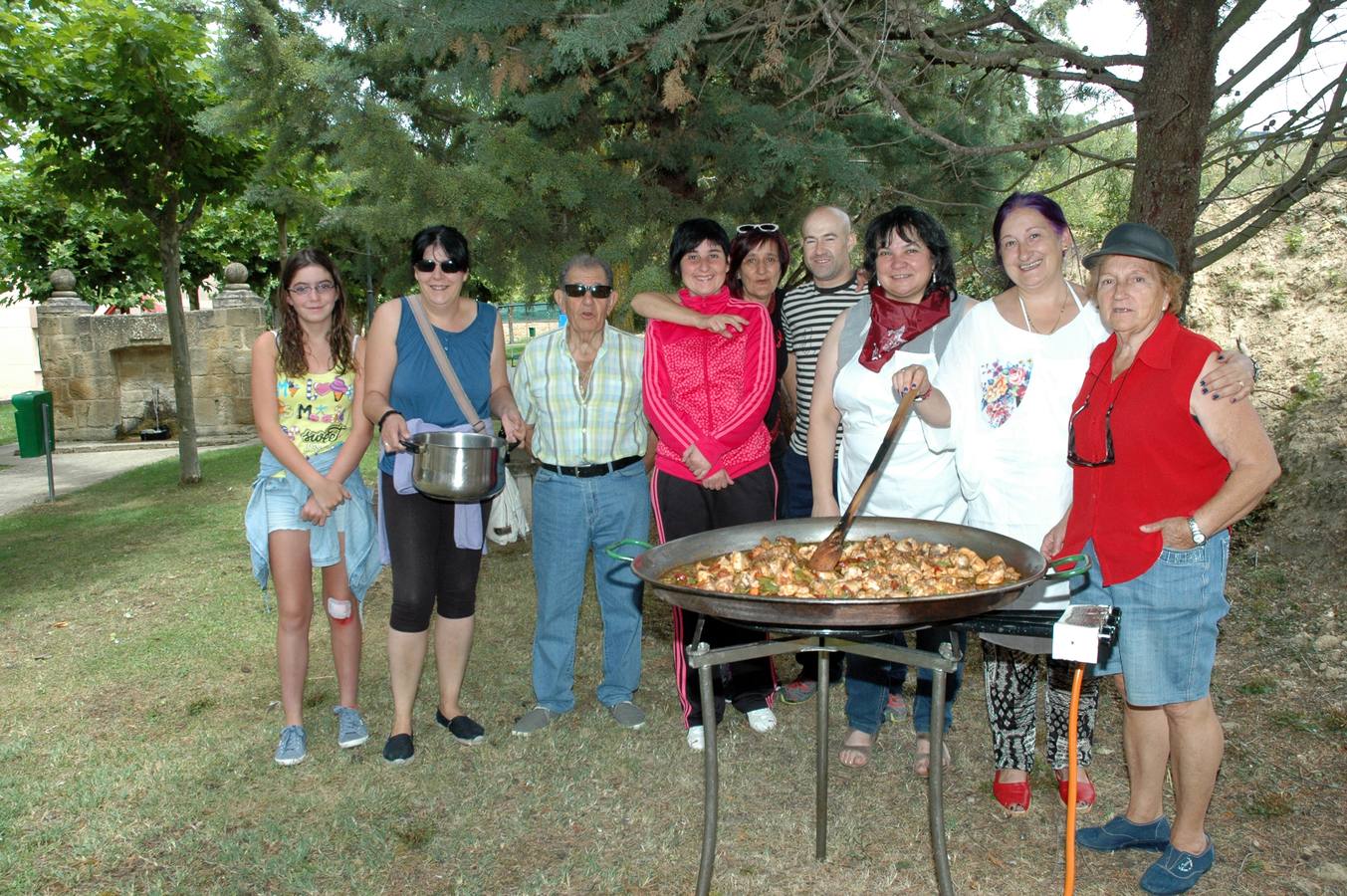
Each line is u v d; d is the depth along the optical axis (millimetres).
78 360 13148
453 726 3848
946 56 4648
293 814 3346
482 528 3691
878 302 3266
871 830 3189
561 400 3746
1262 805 3195
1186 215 4570
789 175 5379
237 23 5523
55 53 8414
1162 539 2553
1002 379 2924
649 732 3945
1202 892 2775
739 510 3670
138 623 5504
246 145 8930
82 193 9047
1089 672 3043
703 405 3633
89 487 10094
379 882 2951
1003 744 3244
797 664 4734
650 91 5613
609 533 3879
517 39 4730
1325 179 4785
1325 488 5625
